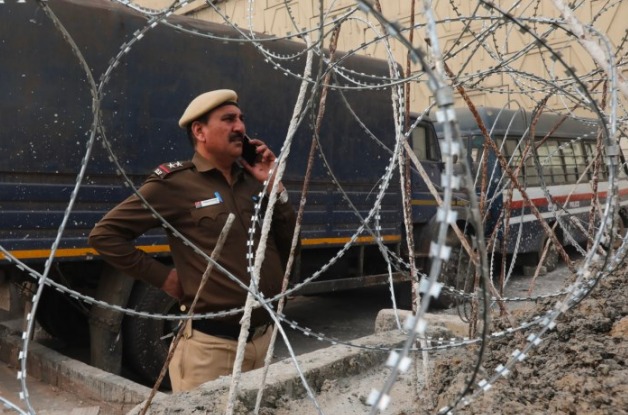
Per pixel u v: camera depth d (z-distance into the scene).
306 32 1.45
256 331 2.08
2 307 3.62
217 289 1.97
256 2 10.70
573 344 1.68
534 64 7.89
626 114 1.77
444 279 5.02
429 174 6.03
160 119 3.93
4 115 3.30
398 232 5.64
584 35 0.94
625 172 1.83
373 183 5.40
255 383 2.00
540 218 1.76
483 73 1.61
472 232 5.67
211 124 1.98
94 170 3.63
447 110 0.60
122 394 3.24
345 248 1.50
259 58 4.47
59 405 3.34
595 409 1.29
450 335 2.74
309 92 4.77
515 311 2.43
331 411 2.03
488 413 1.37
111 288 3.71
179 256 2.03
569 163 8.16
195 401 1.84
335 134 5.07
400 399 2.08
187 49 4.07
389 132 5.52
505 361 1.72
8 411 3.20
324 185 5.01
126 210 2.00
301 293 4.98
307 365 2.23
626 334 1.73
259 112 4.49
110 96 3.70
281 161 1.45
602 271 1.16
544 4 4.85
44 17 3.43
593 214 1.83
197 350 2.02
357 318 6.04
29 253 3.39
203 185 2.02
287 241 2.18
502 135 6.74
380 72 5.39
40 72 3.43
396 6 9.52
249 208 2.05
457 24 7.93
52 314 4.24
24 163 3.37
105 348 3.73
